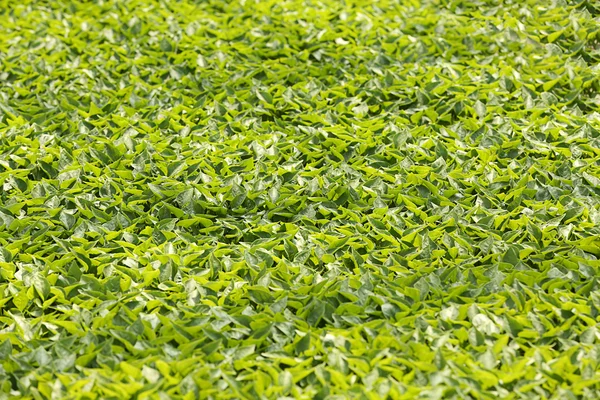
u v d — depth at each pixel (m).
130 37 6.04
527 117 4.75
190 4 6.54
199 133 4.74
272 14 6.22
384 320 3.10
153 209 4.02
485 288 3.33
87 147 4.57
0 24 6.37
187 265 3.60
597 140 4.39
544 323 3.09
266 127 4.80
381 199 4.01
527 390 2.76
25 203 4.00
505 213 3.88
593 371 2.80
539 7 5.80
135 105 5.07
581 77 4.98
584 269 3.41
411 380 2.82
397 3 6.23
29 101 5.15
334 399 2.69
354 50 5.59
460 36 5.61
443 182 4.13
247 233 3.83
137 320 3.11
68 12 6.61
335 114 4.81
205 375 2.82
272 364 2.94
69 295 3.43
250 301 3.37
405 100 4.99
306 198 4.04
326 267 3.61
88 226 3.83
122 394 2.75
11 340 3.12
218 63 5.53
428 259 3.57
